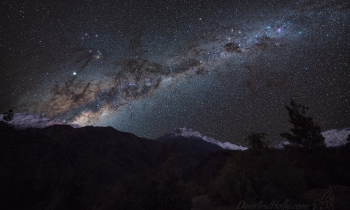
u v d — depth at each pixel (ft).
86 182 53.01
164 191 39.63
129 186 42.01
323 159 53.72
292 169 33.47
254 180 34.04
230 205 37.88
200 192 72.23
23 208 57.98
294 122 65.05
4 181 69.26
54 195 50.98
